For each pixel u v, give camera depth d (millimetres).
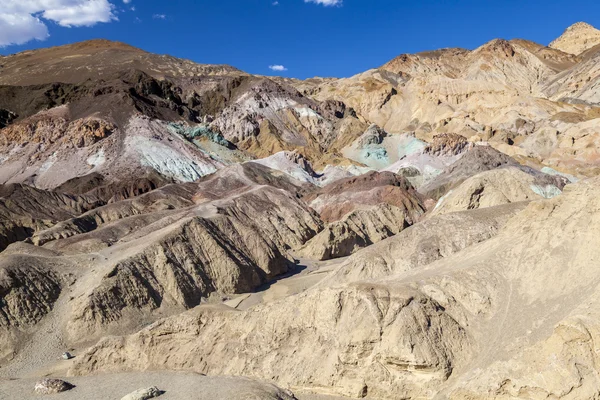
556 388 29609
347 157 188750
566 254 37781
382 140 195375
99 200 122562
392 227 99312
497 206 66938
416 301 37688
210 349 42375
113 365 43844
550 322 33438
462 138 166875
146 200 112938
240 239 75625
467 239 60156
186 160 156250
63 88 195875
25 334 52781
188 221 69750
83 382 40000
